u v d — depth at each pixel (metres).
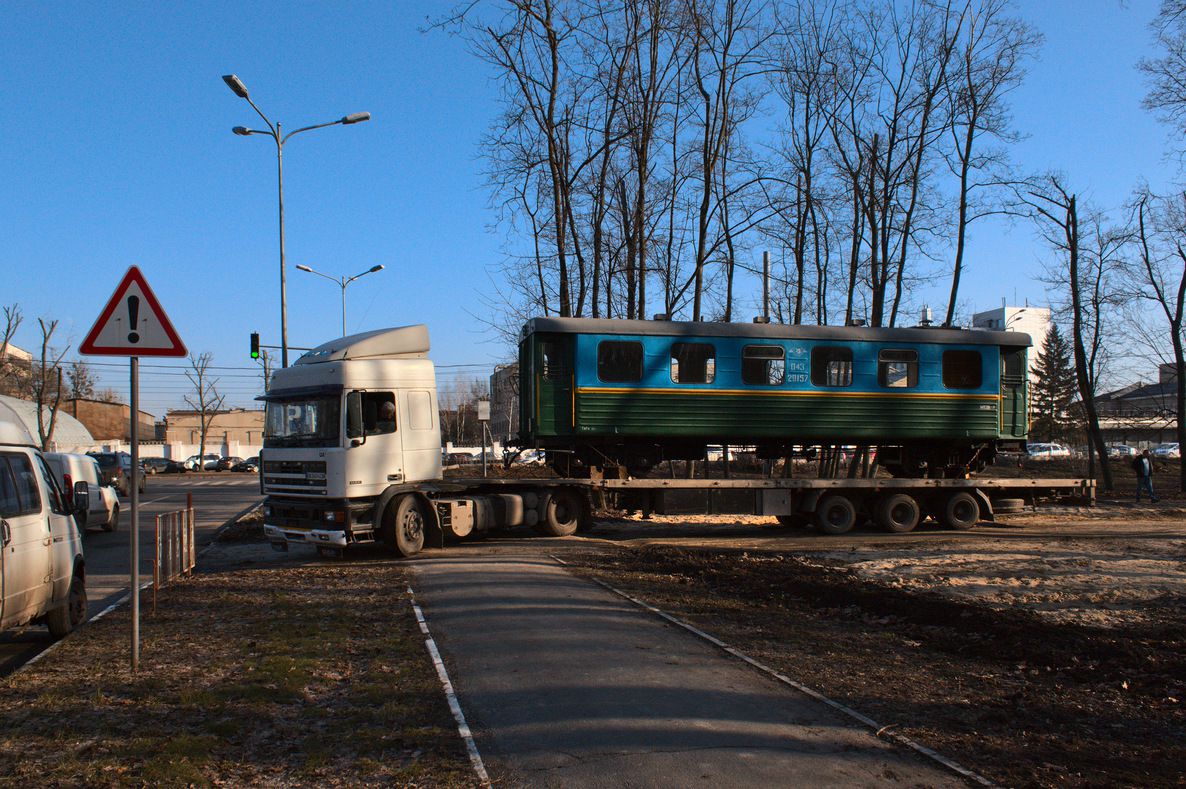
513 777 4.92
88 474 20.42
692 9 24.23
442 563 13.82
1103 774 5.03
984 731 5.82
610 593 11.15
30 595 7.87
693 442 19.84
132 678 7.06
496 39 23.48
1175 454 57.59
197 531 21.81
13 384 61.31
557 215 24.48
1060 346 62.81
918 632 9.20
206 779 4.87
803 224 29.47
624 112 24.62
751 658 7.81
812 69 28.77
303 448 14.44
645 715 6.02
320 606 10.44
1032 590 11.48
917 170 28.28
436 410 15.39
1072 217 32.19
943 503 20.69
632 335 18.75
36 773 4.93
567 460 19.22
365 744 5.47
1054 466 46.44
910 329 20.47
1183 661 7.58
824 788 4.75
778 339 19.61
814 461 21.97
